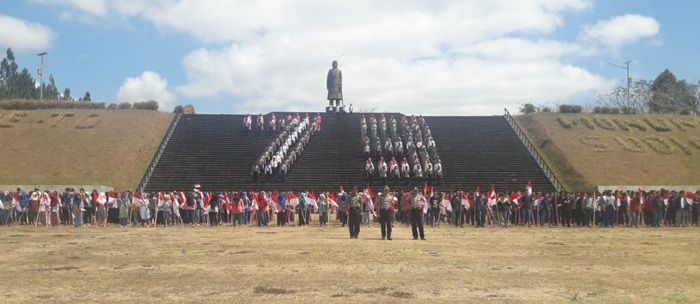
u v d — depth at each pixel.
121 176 50.47
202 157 52.97
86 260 17.61
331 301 11.62
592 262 17.48
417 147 53.22
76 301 11.62
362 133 55.97
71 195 36.62
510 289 13.01
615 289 13.12
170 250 20.27
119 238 25.41
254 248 20.81
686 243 23.70
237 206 34.91
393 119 57.94
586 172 51.34
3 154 53.44
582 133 60.09
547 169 51.28
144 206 35.22
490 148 55.75
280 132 57.06
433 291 12.73
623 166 52.84
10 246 21.77
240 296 12.12
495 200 36.81
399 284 13.52
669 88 108.12
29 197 36.09
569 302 11.67
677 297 12.24
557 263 17.20
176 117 60.78
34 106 64.19
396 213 37.75
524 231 31.09
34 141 55.91
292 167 51.12
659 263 17.34
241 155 53.44
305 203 36.03
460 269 15.84
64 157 53.03
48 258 18.11
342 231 30.11
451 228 33.72
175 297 12.02
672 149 56.34
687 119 64.12
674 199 36.28
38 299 11.81
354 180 49.53
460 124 61.03
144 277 14.43
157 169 50.88
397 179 49.44
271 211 39.62
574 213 36.16
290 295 12.23
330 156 53.22
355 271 15.37
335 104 65.44
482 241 24.17
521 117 66.00
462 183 49.44
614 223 36.25
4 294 12.33
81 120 60.34
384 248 20.78
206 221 36.47
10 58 117.06
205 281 13.86
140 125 59.44
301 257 18.17
